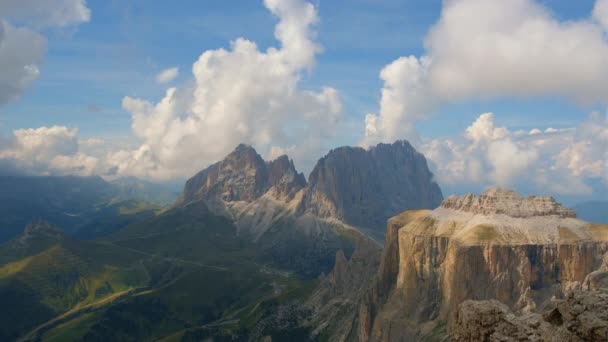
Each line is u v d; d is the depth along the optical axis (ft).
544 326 166.09
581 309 154.71
